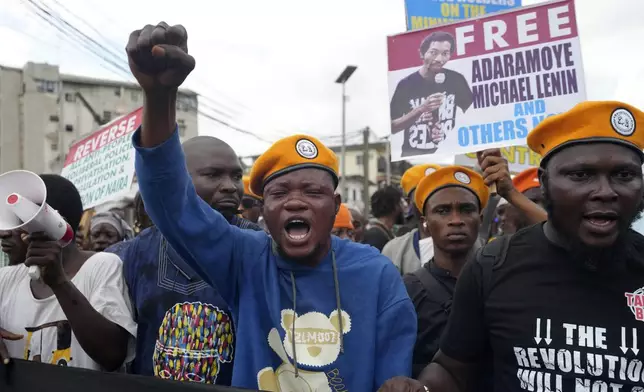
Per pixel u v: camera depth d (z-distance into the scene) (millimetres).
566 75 3082
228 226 1940
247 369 1802
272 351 1809
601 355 1504
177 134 1688
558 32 3113
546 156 1602
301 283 1867
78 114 31641
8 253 2332
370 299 1853
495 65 3215
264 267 1902
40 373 2047
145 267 2221
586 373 1511
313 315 1820
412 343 1847
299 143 1878
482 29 3256
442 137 3279
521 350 1604
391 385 1626
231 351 2049
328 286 1868
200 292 2090
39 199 1819
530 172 3695
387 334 1838
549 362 1554
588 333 1529
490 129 3191
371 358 1789
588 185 1510
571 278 1584
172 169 1686
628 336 1504
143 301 2164
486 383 1876
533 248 1664
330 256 1927
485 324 1726
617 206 1491
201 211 1822
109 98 32969
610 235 1495
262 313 1853
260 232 2045
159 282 2156
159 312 2123
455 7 4707
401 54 3404
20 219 1810
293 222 1820
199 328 2045
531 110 3131
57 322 2154
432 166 3908
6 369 2115
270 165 1873
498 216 3877
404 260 3756
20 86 30250
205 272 1883
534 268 1637
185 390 1806
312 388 1747
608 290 1548
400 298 1884
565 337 1549
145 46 1479
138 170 1709
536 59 3141
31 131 29984
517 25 3191
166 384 1844
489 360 1835
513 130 3148
